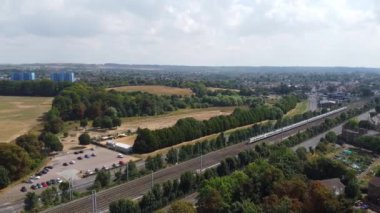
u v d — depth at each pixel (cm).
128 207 13738
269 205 12269
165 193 15712
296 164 18325
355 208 14912
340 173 17962
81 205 15412
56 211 14788
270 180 15250
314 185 13912
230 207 12912
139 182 18275
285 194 13412
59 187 16638
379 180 16538
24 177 18800
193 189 16962
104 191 17075
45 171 19712
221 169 18600
